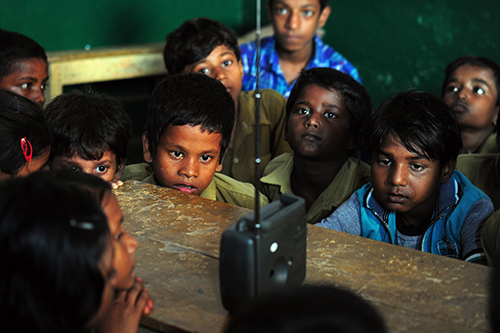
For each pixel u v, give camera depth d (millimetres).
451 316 775
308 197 1800
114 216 727
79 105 1518
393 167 1303
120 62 3199
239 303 736
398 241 1389
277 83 3023
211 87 1557
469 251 1239
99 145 1486
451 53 3346
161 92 1521
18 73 2098
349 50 3711
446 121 1312
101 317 689
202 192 1593
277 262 762
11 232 587
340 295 491
